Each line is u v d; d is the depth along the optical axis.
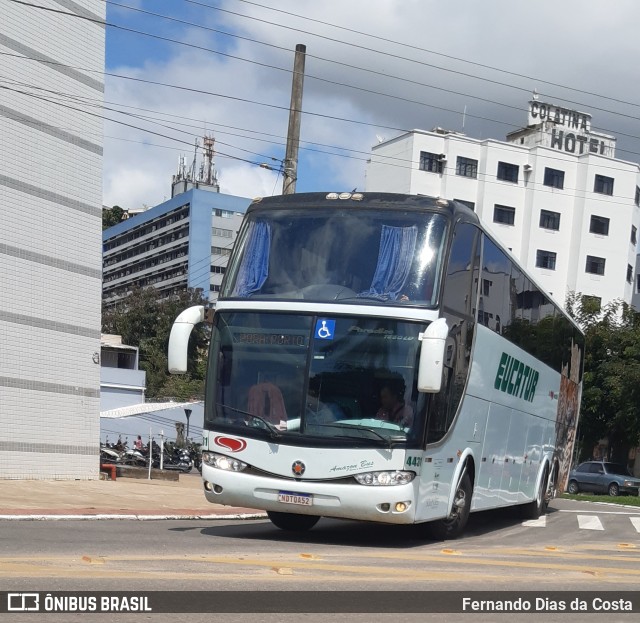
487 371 13.82
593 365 43.25
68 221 22.98
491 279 13.82
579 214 68.88
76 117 23.28
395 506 10.78
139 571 7.63
